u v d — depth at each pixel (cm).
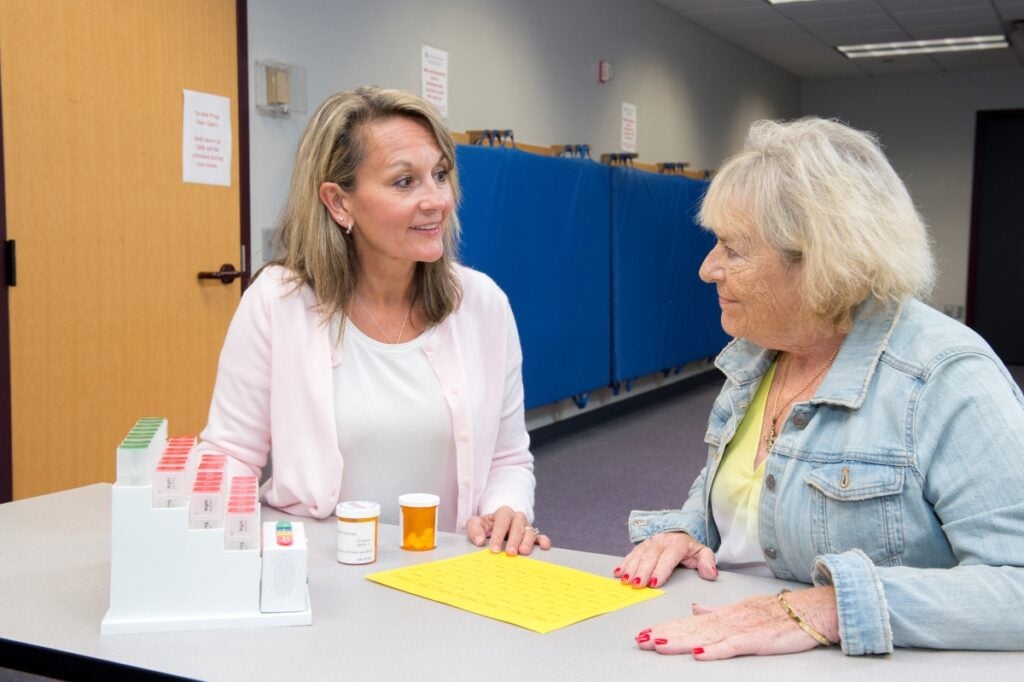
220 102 377
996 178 986
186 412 376
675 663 106
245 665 104
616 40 673
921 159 1007
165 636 113
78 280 328
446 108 500
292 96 406
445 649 109
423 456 171
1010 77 964
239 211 391
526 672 103
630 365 659
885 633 106
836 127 130
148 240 353
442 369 172
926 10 728
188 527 115
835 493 125
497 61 542
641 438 615
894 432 121
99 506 169
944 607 107
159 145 355
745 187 128
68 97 320
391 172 160
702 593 129
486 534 156
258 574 116
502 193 493
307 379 166
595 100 651
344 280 169
